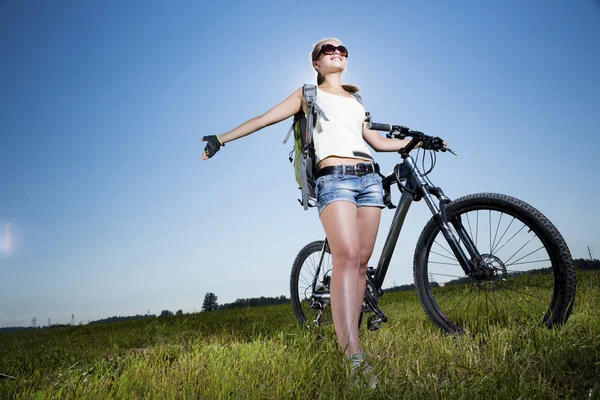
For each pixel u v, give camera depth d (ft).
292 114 7.22
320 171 6.77
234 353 7.64
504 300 9.30
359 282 7.27
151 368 7.14
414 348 7.20
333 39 7.94
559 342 5.77
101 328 23.68
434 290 10.46
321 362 6.48
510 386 4.58
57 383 6.71
